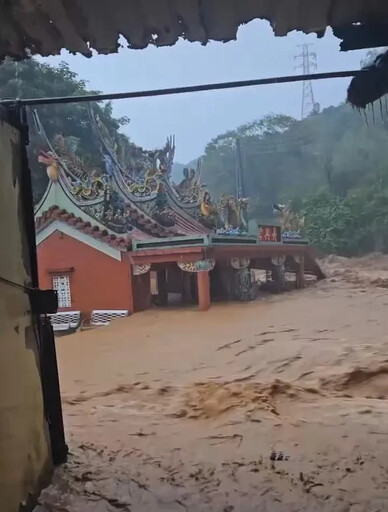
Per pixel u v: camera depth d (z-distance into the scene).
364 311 17.89
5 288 3.11
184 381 9.89
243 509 3.38
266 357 11.61
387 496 3.53
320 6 3.27
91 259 19.55
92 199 19.64
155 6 3.18
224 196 25.36
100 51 3.76
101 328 17.06
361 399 7.44
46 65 25.34
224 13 3.28
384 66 3.71
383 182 37.91
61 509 3.34
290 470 4.11
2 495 2.77
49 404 4.04
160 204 21.80
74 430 5.60
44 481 3.67
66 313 18.89
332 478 3.90
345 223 36.62
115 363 11.97
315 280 28.61
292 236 26.39
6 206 3.30
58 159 19.94
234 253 21.02
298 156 49.25
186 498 3.56
